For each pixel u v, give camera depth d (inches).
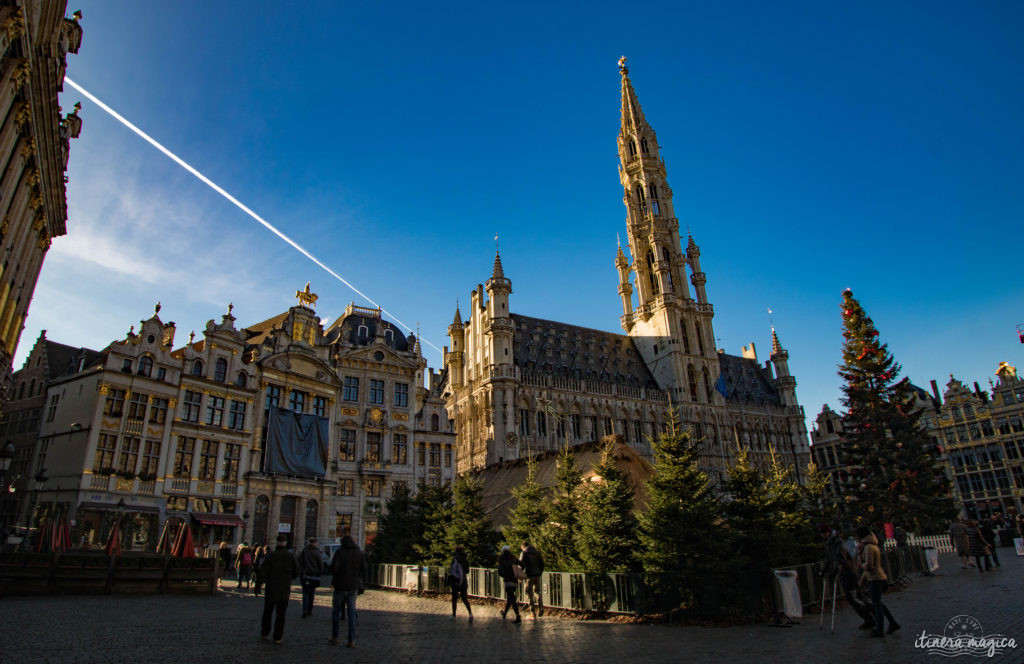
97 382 1659.7
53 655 502.6
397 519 1537.9
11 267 1186.6
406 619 839.7
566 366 4020.7
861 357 2103.8
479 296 3922.2
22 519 1694.1
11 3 762.8
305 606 824.9
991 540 1267.2
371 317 2650.1
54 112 1098.1
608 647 601.3
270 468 1990.7
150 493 1699.1
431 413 2623.0
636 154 5068.9
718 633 698.2
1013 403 3403.1
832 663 493.0
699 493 870.4
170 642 586.9
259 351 2101.4
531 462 1339.8
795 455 4793.3
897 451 1983.3
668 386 4271.7
